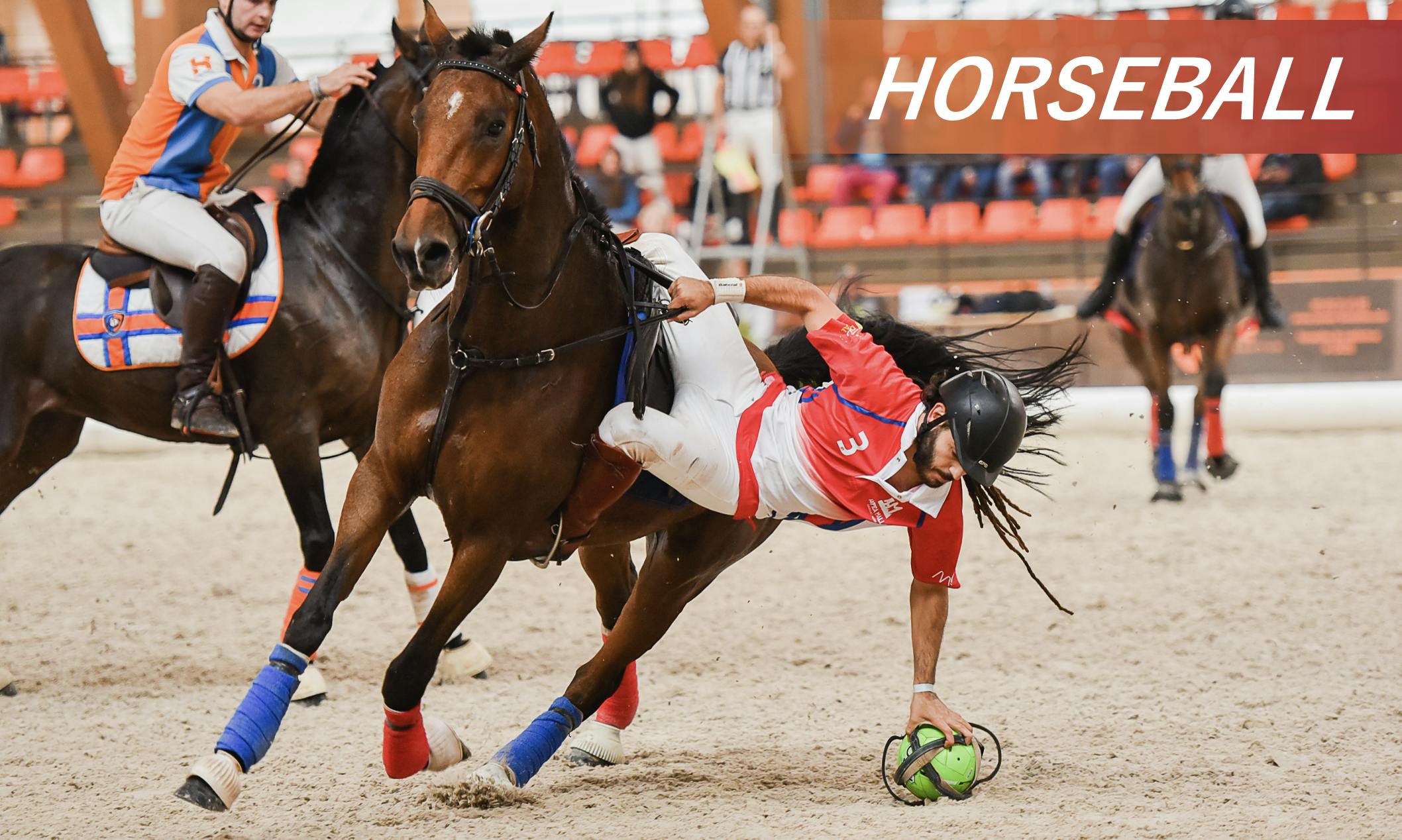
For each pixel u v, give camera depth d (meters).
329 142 8.41
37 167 25.08
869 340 5.98
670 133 24.89
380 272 8.43
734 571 12.02
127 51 24.09
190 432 8.20
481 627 10.13
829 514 6.03
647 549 6.52
